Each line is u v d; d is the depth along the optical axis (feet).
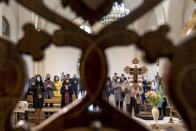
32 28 3.65
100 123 3.57
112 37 3.61
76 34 3.63
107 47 3.63
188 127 3.28
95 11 3.80
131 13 3.68
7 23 58.23
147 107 49.44
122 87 51.52
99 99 3.70
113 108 3.67
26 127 3.50
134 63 54.19
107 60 3.63
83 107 3.64
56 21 3.66
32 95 46.21
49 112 48.16
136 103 49.14
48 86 54.75
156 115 32.14
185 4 55.42
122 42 3.60
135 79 53.52
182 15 56.08
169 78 3.27
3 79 3.35
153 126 30.73
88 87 3.64
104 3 3.79
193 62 3.23
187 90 3.21
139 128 3.63
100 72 3.63
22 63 3.41
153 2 3.70
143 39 3.55
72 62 81.25
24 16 58.54
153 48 3.51
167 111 39.78
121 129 3.63
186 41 3.27
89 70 3.63
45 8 3.68
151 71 66.64
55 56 80.53
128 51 81.15
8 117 3.39
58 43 3.62
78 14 3.83
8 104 3.37
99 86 3.63
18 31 59.00
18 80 3.38
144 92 52.29
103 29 3.64
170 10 55.77
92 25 3.80
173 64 3.26
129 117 3.64
